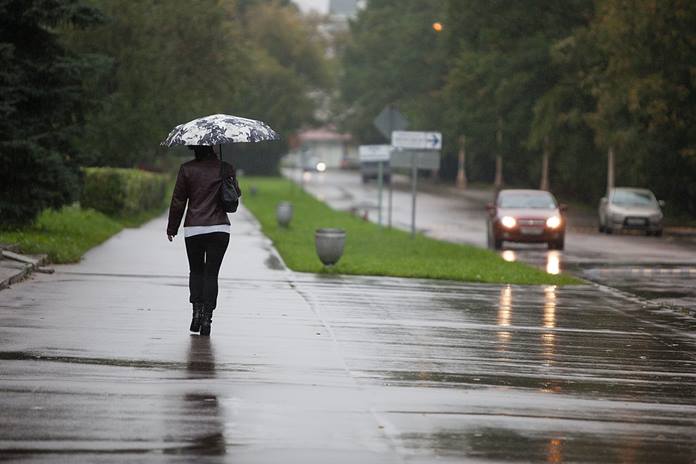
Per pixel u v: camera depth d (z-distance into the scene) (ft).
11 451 70.74
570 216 571.28
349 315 146.61
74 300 145.89
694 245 356.59
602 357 121.39
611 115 520.42
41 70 223.92
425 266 233.76
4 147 217.36
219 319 135.64
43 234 236.84
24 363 100.27
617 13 481.46
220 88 467.11
